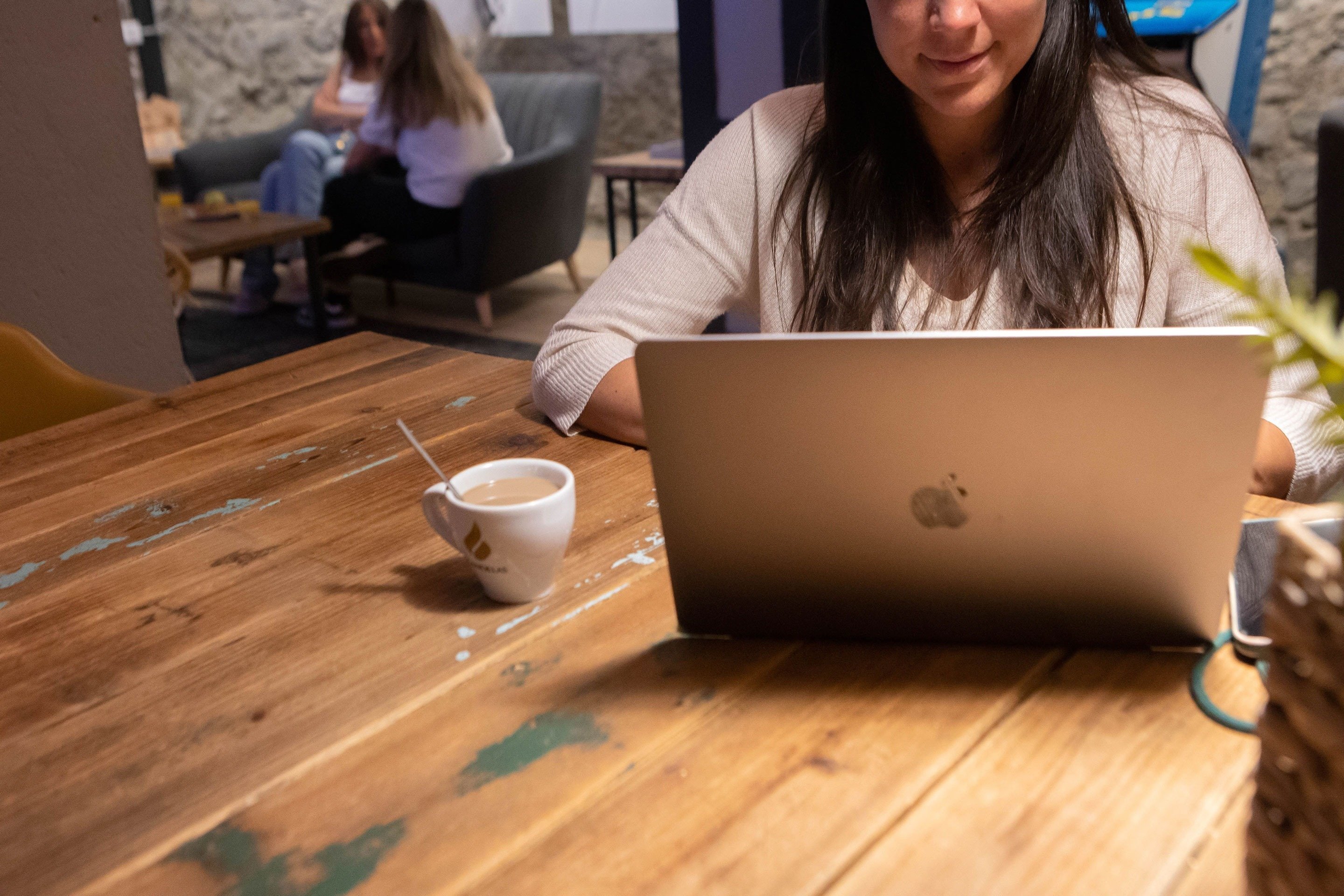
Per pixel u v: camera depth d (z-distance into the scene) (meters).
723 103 2.76
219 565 0.87
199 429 1.18
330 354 1.41
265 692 0.70
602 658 0.71
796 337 0.59
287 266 5.47
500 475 0.82
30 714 0.69
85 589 0.84
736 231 1.26
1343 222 2.37
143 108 5.59
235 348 4.17
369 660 0.72
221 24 6.03
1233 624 0.68
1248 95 2.94
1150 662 0.68
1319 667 0.39
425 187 4.12
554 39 5.63
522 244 4.30
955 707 0.65
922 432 0.61
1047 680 0.67
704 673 0.69
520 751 0.63
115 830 0.58
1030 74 1.08
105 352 2.27
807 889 0.52
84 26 2.08
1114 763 0.59
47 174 2.09
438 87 3.98
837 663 0.70
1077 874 0.52
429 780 0.61
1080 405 0.58
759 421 0.62
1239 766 0.58
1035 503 0.62
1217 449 0.58
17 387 1.42
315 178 4.79
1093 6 1.09
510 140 4.83
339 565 0.86
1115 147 1.15
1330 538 0.57
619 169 3.82
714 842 0.55
